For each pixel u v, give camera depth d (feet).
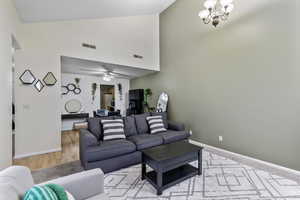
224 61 10.27
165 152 6.86
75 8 10.30
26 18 9.75
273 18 7.84
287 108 7.46
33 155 10.38
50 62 11.09
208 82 11.43
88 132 8.63
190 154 7.09
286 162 7.54
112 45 14.03
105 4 11.35
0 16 6.23
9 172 3.02
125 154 8.38
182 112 13.98
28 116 10.35
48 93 11.03
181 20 13.91
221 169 7.98
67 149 11.69
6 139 6.84
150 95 19.30
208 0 8.17
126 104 25.27
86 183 4.07
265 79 8.22
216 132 10.93
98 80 22.80
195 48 12.49
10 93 7.34
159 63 17.21
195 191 6.19
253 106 8.77
